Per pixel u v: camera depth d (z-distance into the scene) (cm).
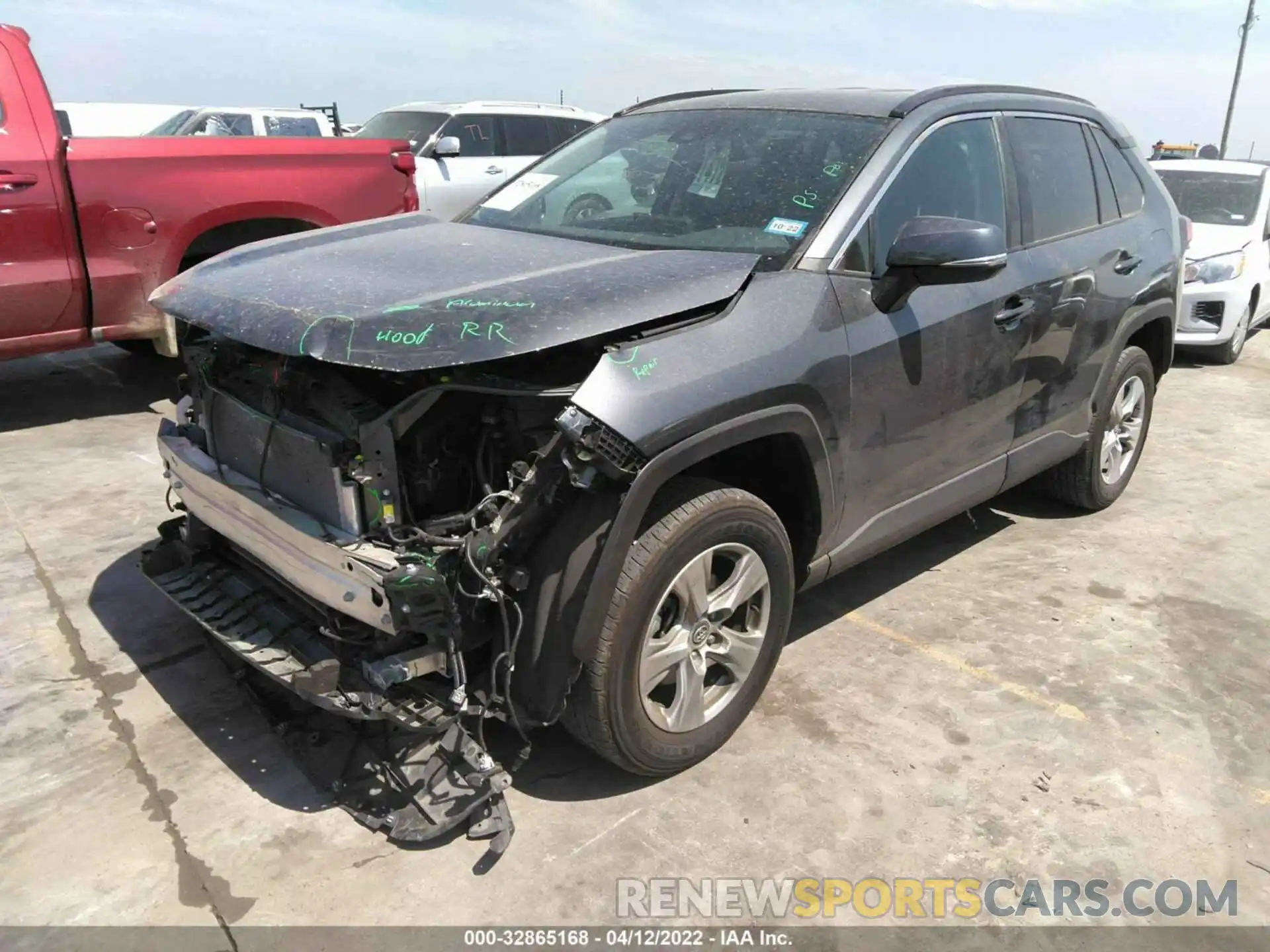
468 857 241
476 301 233
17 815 250
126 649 328
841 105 338
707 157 335
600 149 377
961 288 325
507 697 236
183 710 296
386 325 222
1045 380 382
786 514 298
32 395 623
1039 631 362
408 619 219
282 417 253
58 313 535
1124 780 278
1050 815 263
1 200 500
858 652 343
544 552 233
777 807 262
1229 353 842
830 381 275
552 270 263
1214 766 286
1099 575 411
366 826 249
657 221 318
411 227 348
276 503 256
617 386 228
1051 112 402
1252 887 241
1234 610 383
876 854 247
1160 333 478
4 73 506
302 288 256
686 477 262
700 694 270
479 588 228
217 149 579
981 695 318
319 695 236
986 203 349
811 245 287
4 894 225
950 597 388
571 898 230
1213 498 509
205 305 260
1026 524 468
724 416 244
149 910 222
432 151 976
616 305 237
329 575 234
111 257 543
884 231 302
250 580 295
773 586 282
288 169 608
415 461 236
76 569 382
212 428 291
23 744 278
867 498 308
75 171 523
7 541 405
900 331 298
